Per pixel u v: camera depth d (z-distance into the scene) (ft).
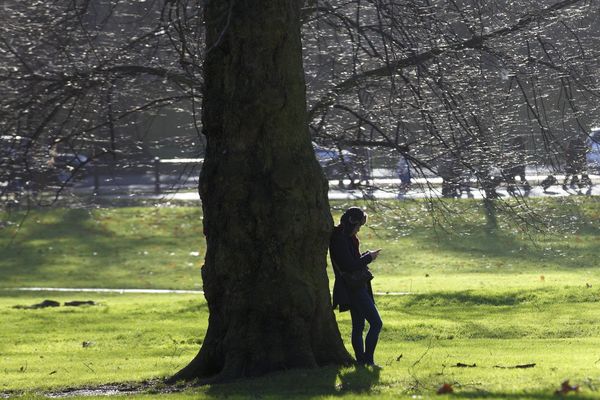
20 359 189.16
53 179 192.13
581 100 193.67
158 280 370.32
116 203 470.80
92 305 283.18
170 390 132.98
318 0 186.50
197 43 172.24
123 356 190.49
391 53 181.16
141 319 249.75
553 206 258.57
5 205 184.75
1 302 312.71
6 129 175.32
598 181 366.84
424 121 184.44
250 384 126.31
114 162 202.08
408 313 243.40
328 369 132.26
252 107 134.82
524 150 191.62
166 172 480.23
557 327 212.84
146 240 431.43
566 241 384.68
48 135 181.27
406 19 179.01
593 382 111.65
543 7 190.70
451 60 181.98
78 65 177.17
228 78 135.85
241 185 135.74
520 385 112.16
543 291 259.80
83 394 136.36
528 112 195.62
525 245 388.37
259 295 135.54
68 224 450.71
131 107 197.16
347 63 193.36
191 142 229.86
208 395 120.67
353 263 138.10
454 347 183.93
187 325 237.25
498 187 191.11
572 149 197.16
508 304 250.37
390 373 129.18
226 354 136.77
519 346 181.47
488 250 387.34
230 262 136.46
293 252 135.85
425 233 410.72
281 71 135.44
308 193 136.05
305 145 137.28
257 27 134.31
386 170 206.49
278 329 136.05
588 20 199.31
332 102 185.47
